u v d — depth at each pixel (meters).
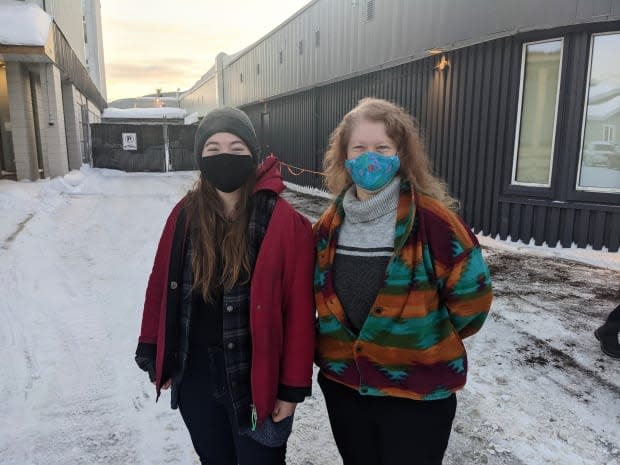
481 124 7.57
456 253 1.46
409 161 1.56
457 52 7.93
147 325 1.83
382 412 1.56
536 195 6.99
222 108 1.62
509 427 2.71
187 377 1.73
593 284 5.24
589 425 2.71
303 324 1.60
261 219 1.60
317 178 14.38
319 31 13.34
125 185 14.91
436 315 1.52
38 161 14.59
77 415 2.82
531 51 6.88
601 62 6.32
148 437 2.63
